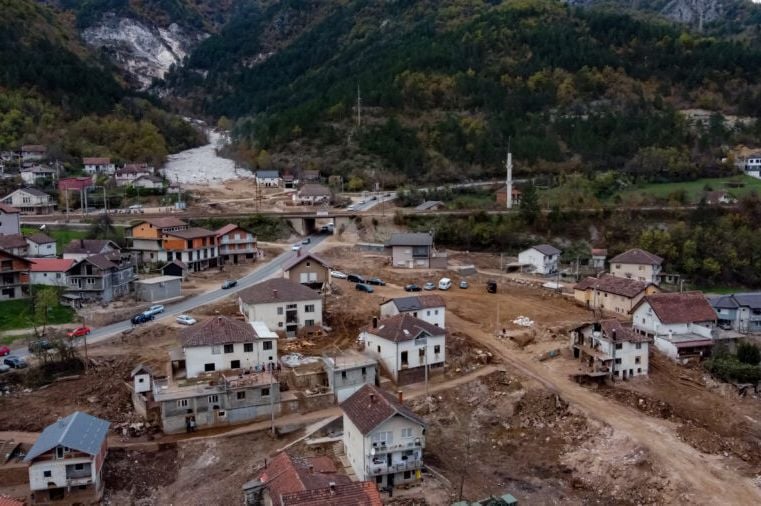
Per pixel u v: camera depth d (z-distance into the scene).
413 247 109.44
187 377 62.41
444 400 64.25
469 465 55.62
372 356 69.69
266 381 60.62
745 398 66.75
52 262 84.31
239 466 53.28
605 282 91.94
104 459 52.16
